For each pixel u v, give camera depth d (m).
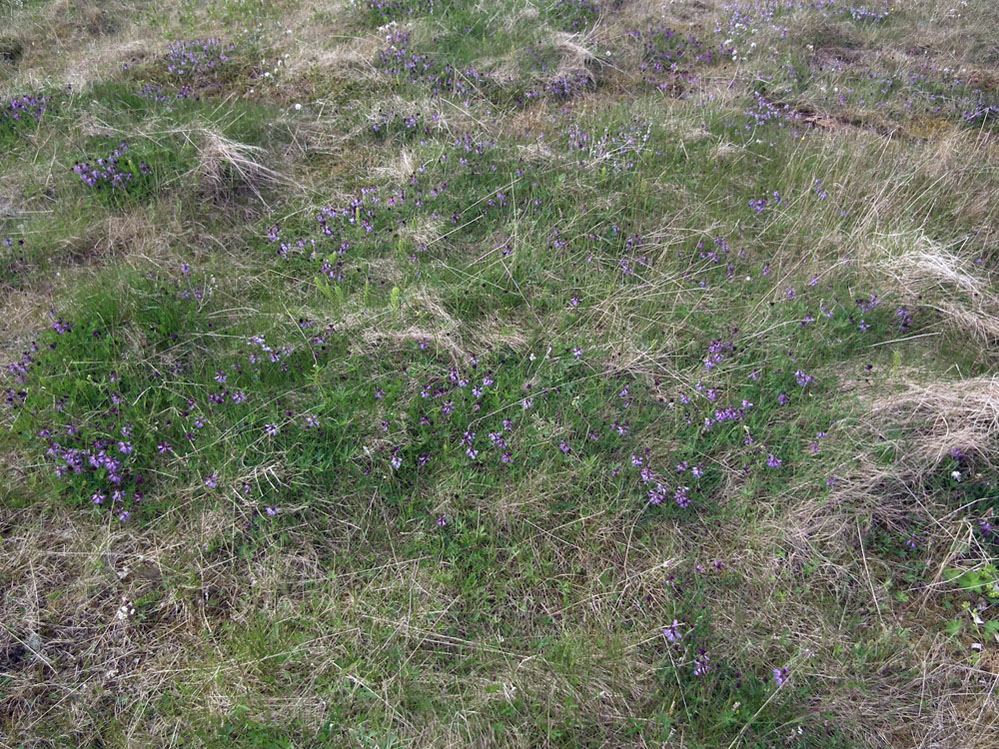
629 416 3.90
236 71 6.96
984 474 3.67
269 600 3.14
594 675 2.95
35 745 2.70
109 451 3.53
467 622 3.12
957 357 4.37
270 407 3.78
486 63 7.01
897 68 8.03
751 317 4.46
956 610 3.28
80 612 3.07
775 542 3.43
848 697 2.96
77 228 4.87
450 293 4.51
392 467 3.57
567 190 5.43
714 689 2.96
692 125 6.30
